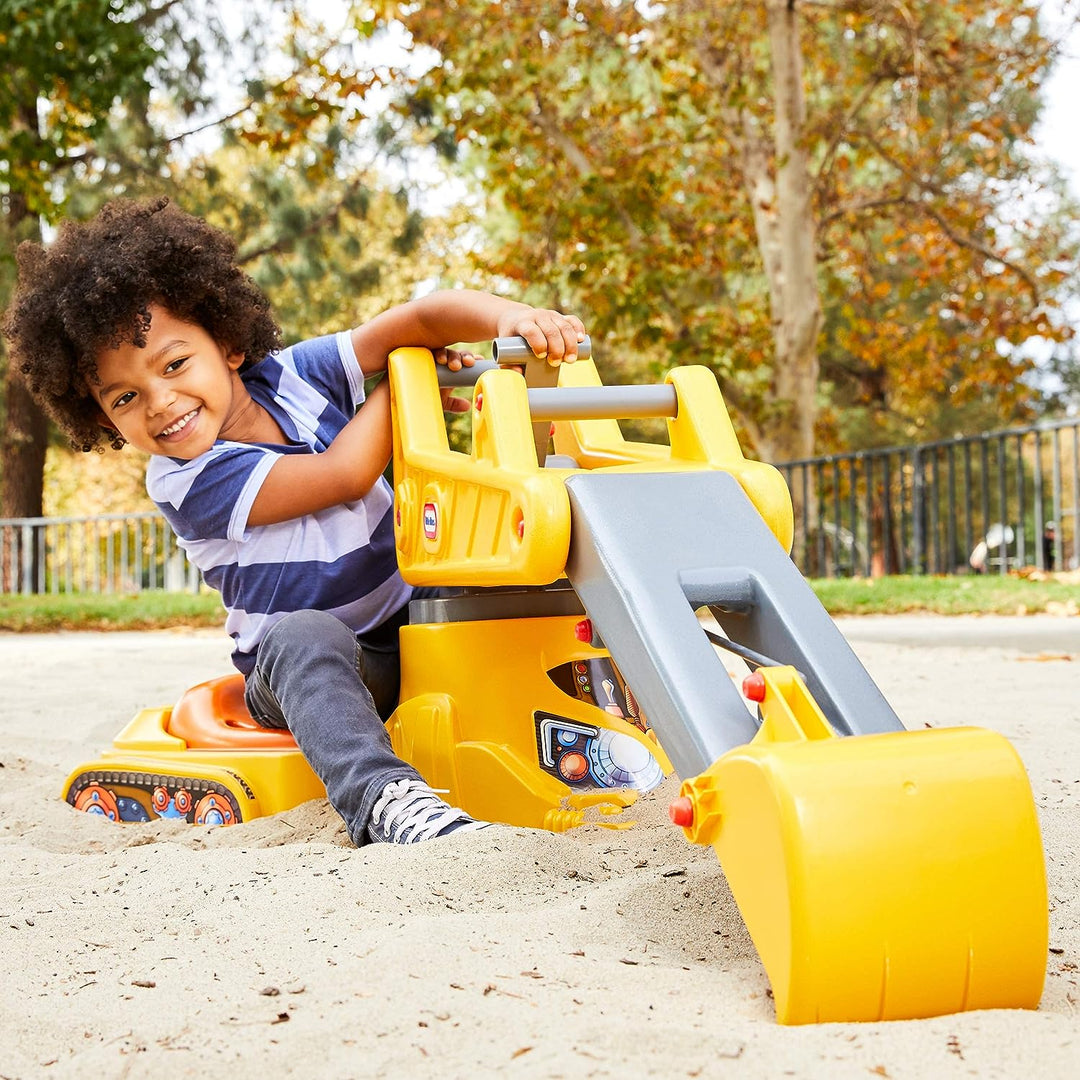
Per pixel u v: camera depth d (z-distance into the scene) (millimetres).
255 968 1270
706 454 1775
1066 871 1616
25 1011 1183
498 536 1673
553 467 2125
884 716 1376
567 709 1919
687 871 1492
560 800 1826
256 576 2092
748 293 17531
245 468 2043
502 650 1927
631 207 12469
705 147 15625
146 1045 1078
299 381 2211
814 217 13492
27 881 1688
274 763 2023
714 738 1295
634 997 1131
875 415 19672
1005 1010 1094
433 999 1115
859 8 11555
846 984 1066
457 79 12062
